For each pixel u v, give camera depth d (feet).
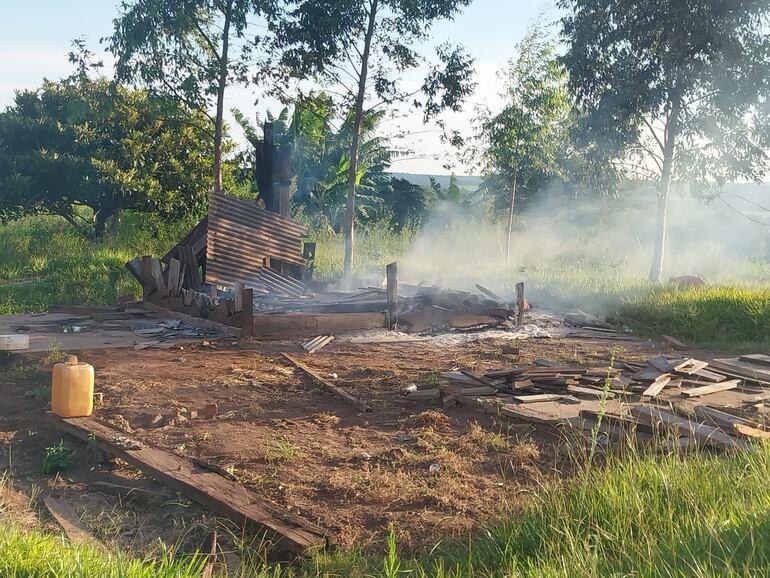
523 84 84.74
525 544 17.89
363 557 18.48
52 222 105.81
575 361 40.68
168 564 16.44
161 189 97.45
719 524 16.10
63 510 21.72
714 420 27.04
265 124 67.26
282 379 36.11
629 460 21.65
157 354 41.50
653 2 70.13
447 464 24.35
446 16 69.36
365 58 70.38
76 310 56.18
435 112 71.97
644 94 71.36
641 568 14.96
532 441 26.63
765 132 70.49
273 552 19.12
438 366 39.52
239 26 70.85
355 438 27.37
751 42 70.44
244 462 24.66
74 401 28.35
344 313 50.52
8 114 95.35
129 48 70.23
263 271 58.34
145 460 23.80
